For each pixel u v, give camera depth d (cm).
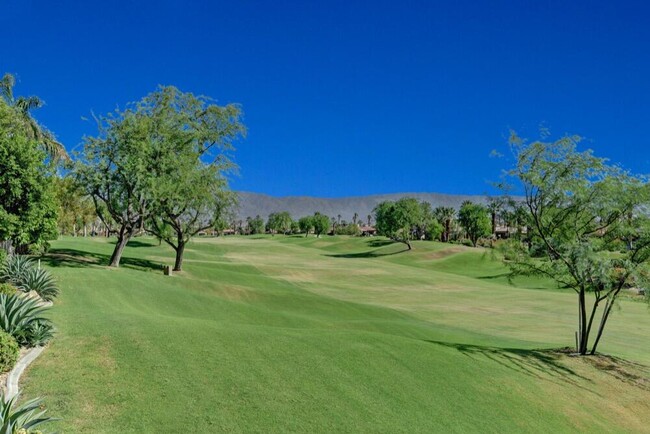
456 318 3631
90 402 1100
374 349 1684
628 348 2775
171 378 1250
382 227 11338
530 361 1992
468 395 1502
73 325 1527
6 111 2912
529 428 1395
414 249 11019
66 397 1105
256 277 5031
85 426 1009
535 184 2061
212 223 4481
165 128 3862
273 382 1316
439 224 14275
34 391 1110
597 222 2141
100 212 4128
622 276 2041
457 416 1350
